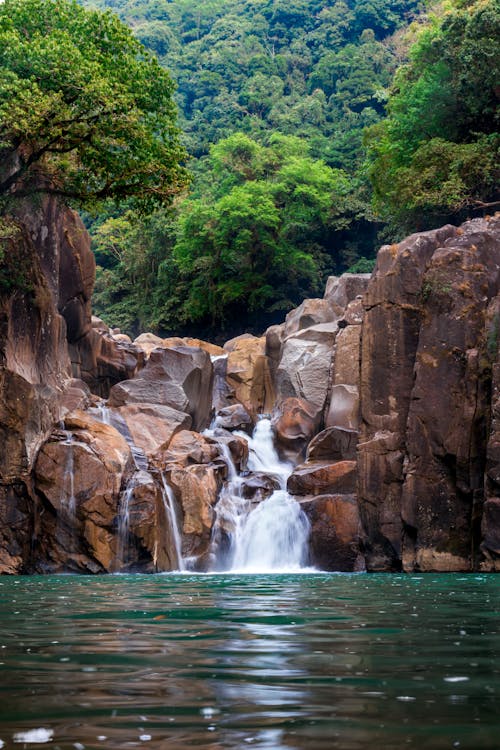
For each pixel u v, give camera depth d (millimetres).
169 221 58938
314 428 27203
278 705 3211
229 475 23328
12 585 12922
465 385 19906
